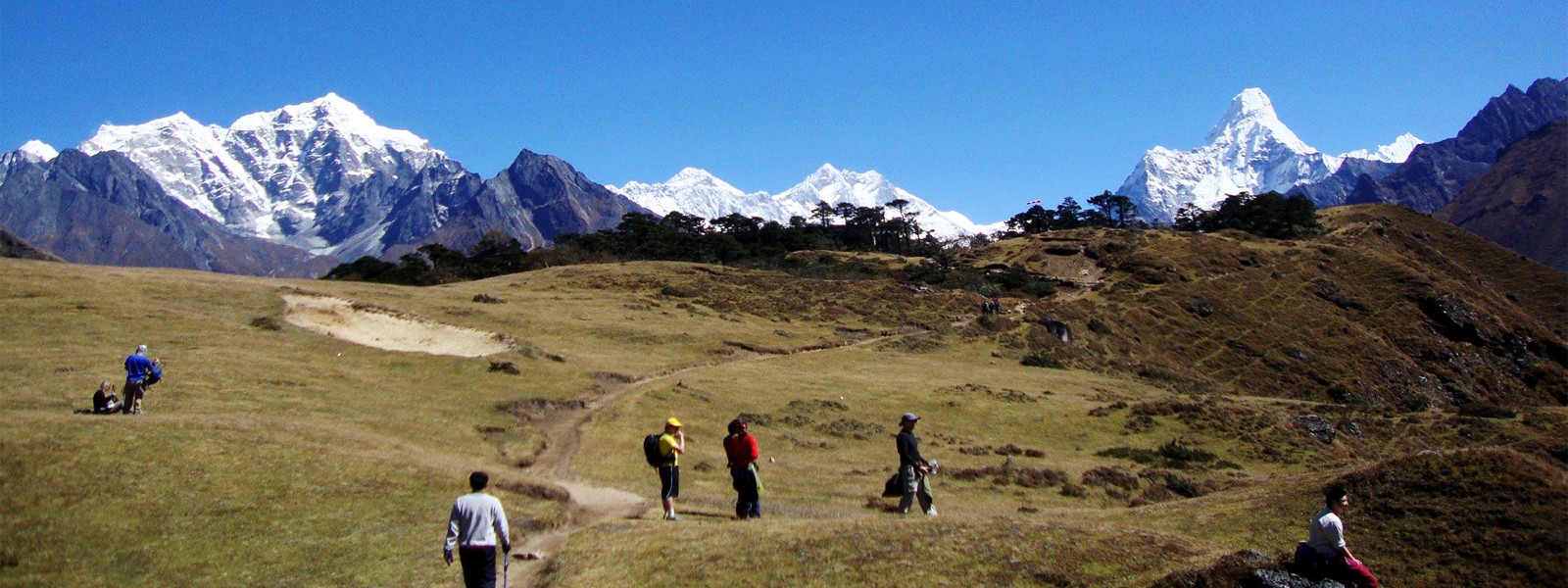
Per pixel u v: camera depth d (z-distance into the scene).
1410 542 18.58
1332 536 14.59
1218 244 156.88
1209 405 60.34
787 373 64.31
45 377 35.84
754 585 16.84
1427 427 58.97
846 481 36.44
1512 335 135.00
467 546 15.59
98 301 54.75
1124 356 103.19
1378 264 154.50
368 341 60.44
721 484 33.66
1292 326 125.88
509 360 54.50
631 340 70.81
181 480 22.39
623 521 23.22
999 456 46.31
